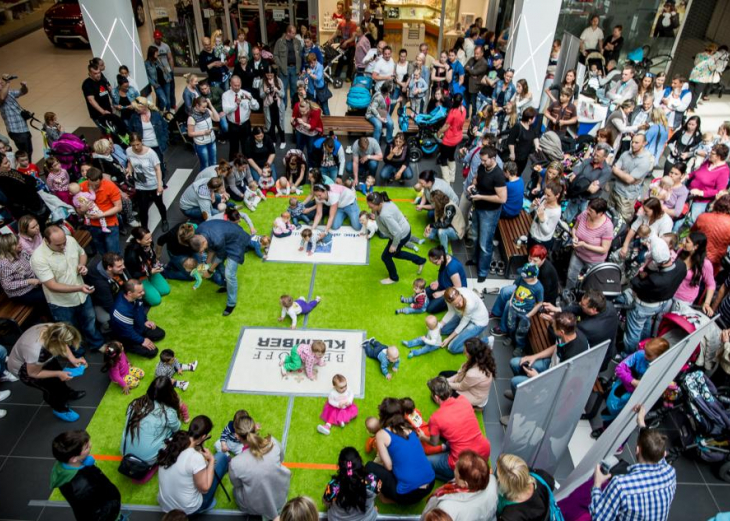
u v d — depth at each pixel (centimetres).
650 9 1377
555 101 1025
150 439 473
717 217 634
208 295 714
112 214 702
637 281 564
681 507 486
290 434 534
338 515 427
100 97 956
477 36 1245
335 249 796
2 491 486
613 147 880
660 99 1012
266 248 790
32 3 1741
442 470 482
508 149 891
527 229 755
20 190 654
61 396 534
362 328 661
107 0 978
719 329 529
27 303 611
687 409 509
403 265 767
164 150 981
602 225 626
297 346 591
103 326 651
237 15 1380
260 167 918
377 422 488
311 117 919
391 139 1043
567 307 572
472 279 743
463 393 535
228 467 479
